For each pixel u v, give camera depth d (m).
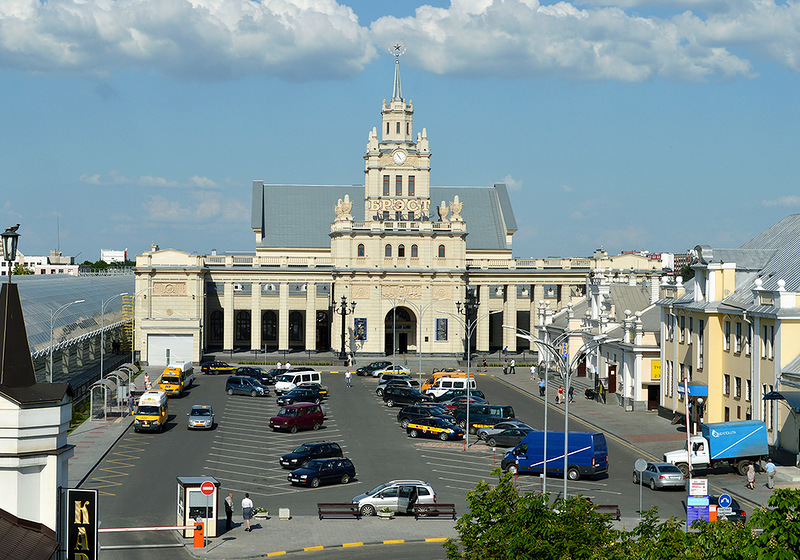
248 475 67.94
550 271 163.50
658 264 166.12
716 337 82.62
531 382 126.50
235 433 85.50
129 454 74.62
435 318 155.75
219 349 165.50
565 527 35.31
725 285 83.38
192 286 150.62
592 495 62.28
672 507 59.12
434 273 155.12
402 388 103.88
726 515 50.66
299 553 49.03
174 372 110.94
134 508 57.25
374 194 159.00
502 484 37.44
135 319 149.12
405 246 155.50
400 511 57.06
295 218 173.25
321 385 116.62
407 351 162.50
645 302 120.38
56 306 122.38
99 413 93.94
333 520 56.03
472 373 135.75
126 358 143.38
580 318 127.81
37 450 30.30
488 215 179.12
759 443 68.25
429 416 86.94
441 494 62.25
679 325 91.38
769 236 91.75
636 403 99.06
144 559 47.28
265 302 161.50
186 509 51.31
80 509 30.72
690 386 83.00
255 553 48.59
